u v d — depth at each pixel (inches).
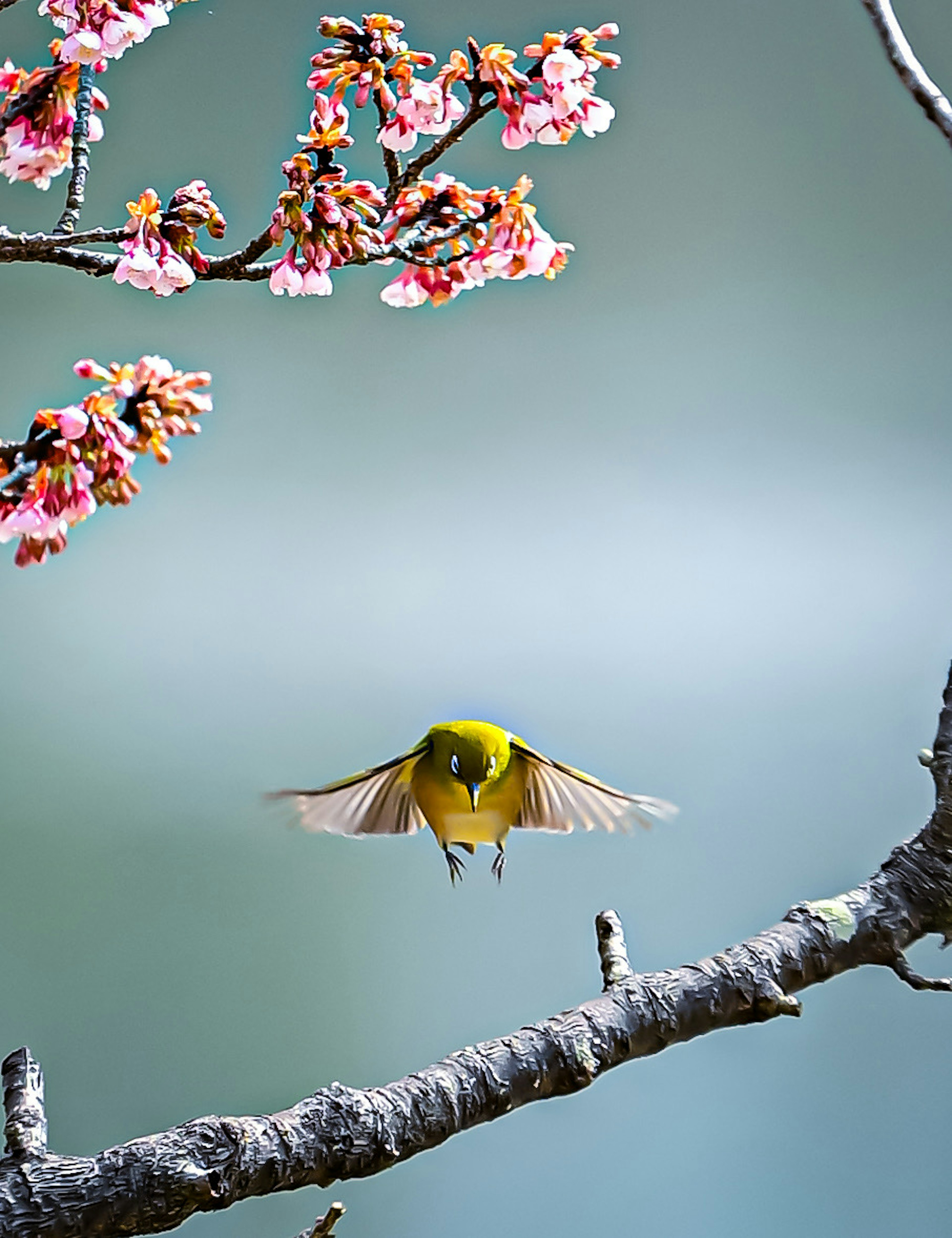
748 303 745.0
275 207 647.8
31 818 586.9
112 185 700.0
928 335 738.8
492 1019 499.8
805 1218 408.2
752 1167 414.6
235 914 532.1
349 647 698.8
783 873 561.6
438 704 682.2
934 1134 426.9
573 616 706.2
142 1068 480.7
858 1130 433.7
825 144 737.6
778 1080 433.4
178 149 700.0
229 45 698.2
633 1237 401.7
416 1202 402.6
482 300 750.5
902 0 722.8
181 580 708.0
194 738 657.6
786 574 713.6
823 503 725.3
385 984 507.5
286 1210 390.3
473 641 698.8
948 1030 441.7
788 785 600.7
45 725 649.0
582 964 511.8
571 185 742.5
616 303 748.0
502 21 699.4
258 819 571.5
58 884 542.3
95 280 735.7
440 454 740.0
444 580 714.2
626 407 743.1
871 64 730.8
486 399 745.0
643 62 737.6
